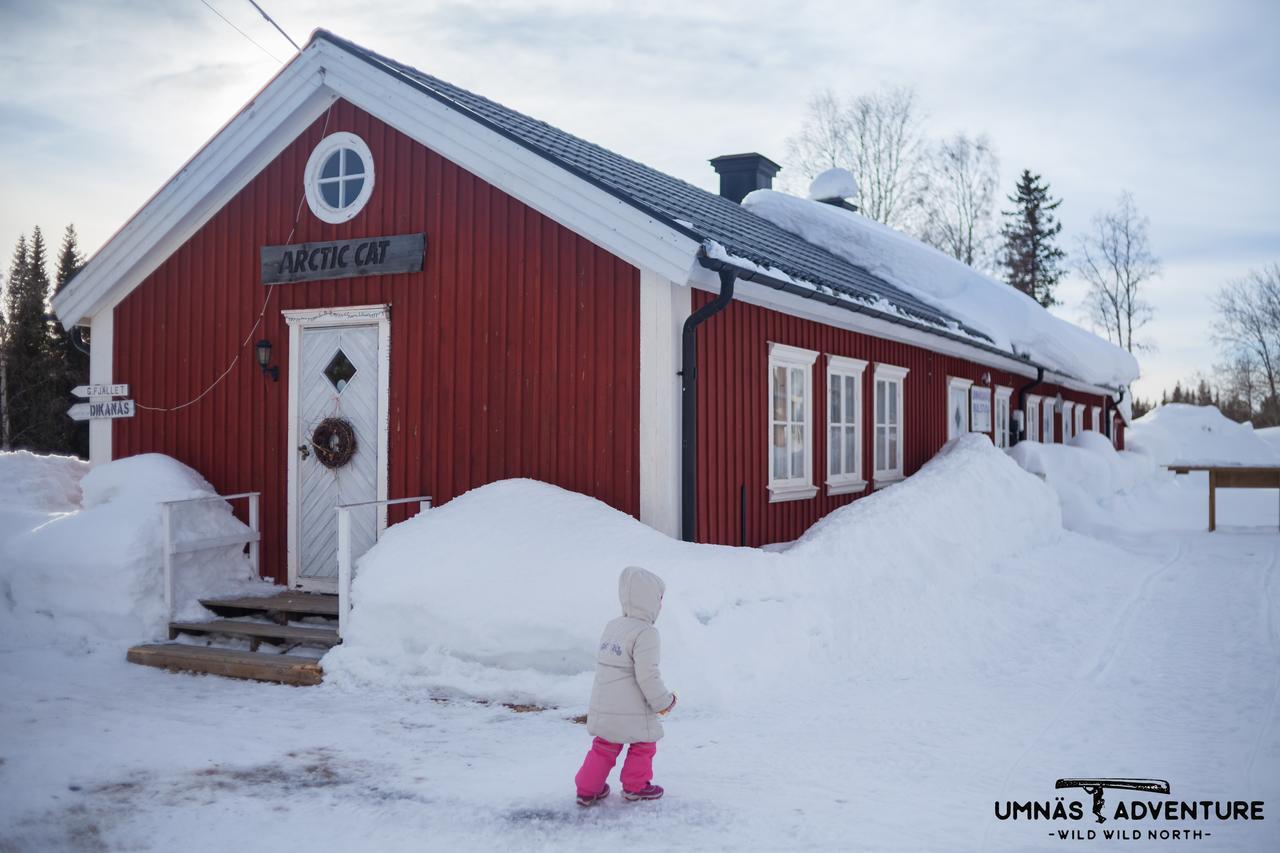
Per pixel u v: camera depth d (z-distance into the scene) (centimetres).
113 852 437
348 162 969
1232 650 816
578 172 823
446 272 908
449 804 484
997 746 575
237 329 993
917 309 1354
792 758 549
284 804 488
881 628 812
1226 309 5159
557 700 673
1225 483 1622
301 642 809
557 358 859
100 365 1054
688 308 845
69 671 779
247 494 954
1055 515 1315
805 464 1087
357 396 944
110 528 875
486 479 882
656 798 481
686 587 700
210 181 984
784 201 1761
